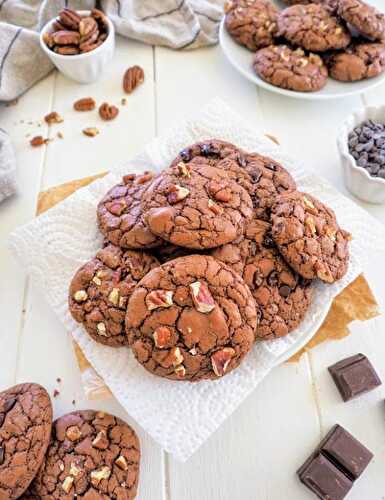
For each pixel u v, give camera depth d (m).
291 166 0.50
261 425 0.43
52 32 0.58
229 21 0.60
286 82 0.56
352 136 0.52
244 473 0.42
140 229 0.43
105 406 0.44
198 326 0.38
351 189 0.52
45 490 0.39
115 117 0.58
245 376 0.41
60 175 0.54
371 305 0.47
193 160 0.47
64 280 0.45
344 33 0.56
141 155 0.50
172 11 0.63
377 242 0.46
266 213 0.44
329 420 0.43
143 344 0.39
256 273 0.42
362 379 0.43
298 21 0.57
